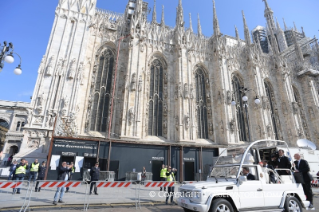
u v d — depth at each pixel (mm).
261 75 41344
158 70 34938
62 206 11367
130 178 23281
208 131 34531
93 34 32250
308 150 26078
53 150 21281
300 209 10289
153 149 26203
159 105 32844
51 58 27547
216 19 40906
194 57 37594
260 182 9961
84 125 27641
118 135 28234
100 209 11125
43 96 25828
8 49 15445
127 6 37562
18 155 22797
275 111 42062
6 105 52906
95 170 16109
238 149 11750
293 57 54000
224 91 35688
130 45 32219
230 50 41906
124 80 30922
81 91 28594
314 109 45594
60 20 29984
